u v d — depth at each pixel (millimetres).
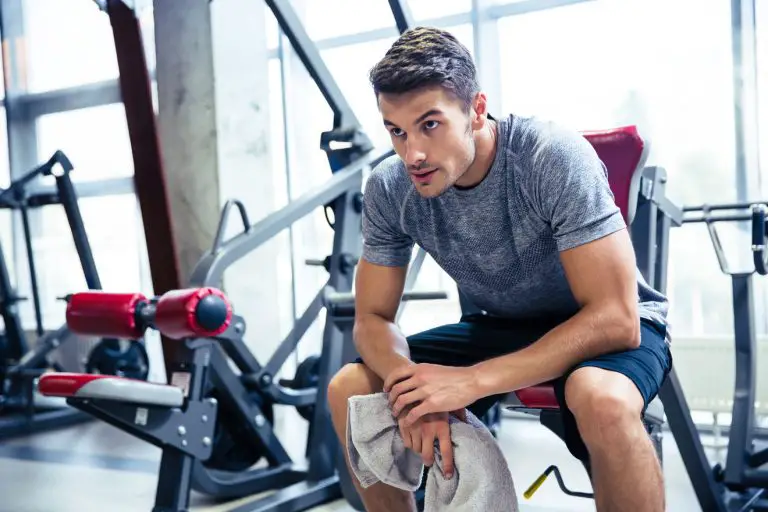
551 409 1461
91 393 1826
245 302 3846
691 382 3307
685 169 3684
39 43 4645
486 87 4035
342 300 2115
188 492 2068
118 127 4512
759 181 3539
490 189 1328
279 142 4629
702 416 3689
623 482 1086
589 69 3852
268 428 2689
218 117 3631
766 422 3416
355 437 1298
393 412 1258
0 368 4203
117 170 4559
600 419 1088
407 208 1421
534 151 1282
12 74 4691
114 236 4781
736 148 3523
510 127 1340
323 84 2695
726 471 2215
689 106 3648
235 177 3713
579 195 1222
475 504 1203
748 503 2172
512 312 1526
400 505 1388
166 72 3479
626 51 3762
